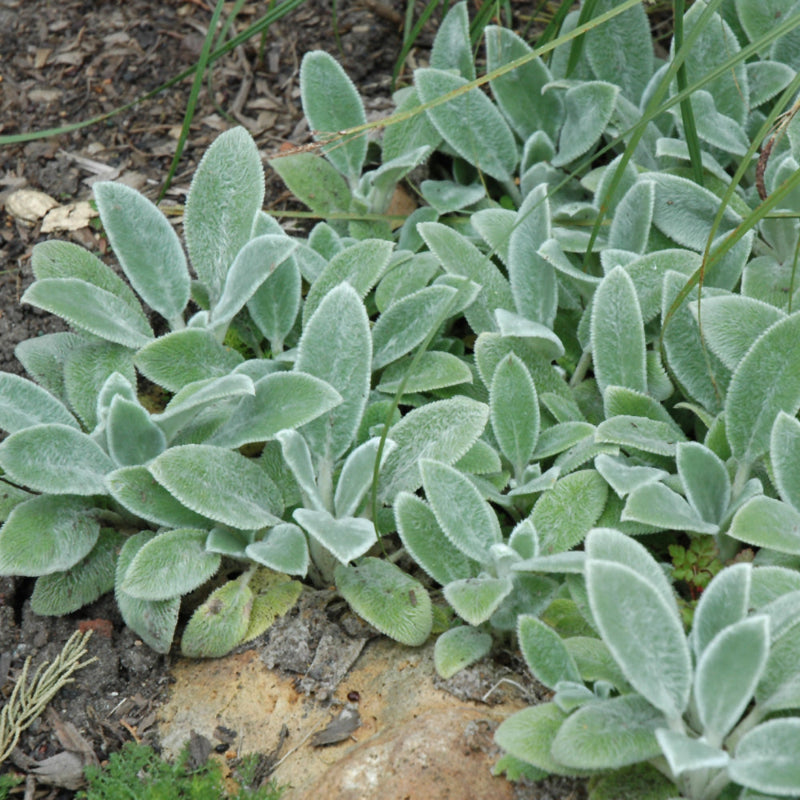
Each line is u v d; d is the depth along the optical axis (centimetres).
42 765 115
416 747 111
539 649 112
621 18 139
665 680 107
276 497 121
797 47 138
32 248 138
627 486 117
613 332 124
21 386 123
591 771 109
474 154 139
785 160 128
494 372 125
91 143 145
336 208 139
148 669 119
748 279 128
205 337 125
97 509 121
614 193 134
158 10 153
